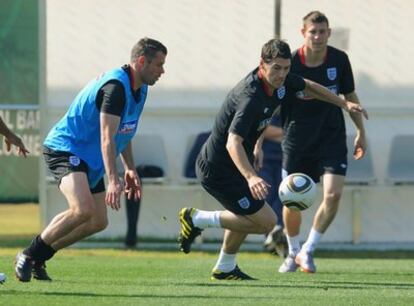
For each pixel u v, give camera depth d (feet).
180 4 151.94
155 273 110.73
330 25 153.17
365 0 153.07
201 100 152.97
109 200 82.53
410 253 150.20
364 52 153.79
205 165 96.84
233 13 151.94
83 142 88.28
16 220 150.30
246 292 88.58
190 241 102.53
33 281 93.30
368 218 154.81
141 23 151.94
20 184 150.30
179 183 152.46
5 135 93.61
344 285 99.35
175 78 152.66
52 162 88.79
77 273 108.88
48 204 151.33
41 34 147.95
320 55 113.91
